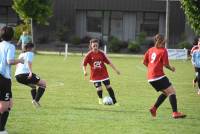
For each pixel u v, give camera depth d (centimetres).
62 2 11631
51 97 3597
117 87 4403
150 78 2784
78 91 4003
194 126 2578
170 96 2767
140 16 11825
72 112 2931
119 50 10531
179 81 5134
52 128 2448
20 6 9700
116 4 11706
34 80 3081
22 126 2486
